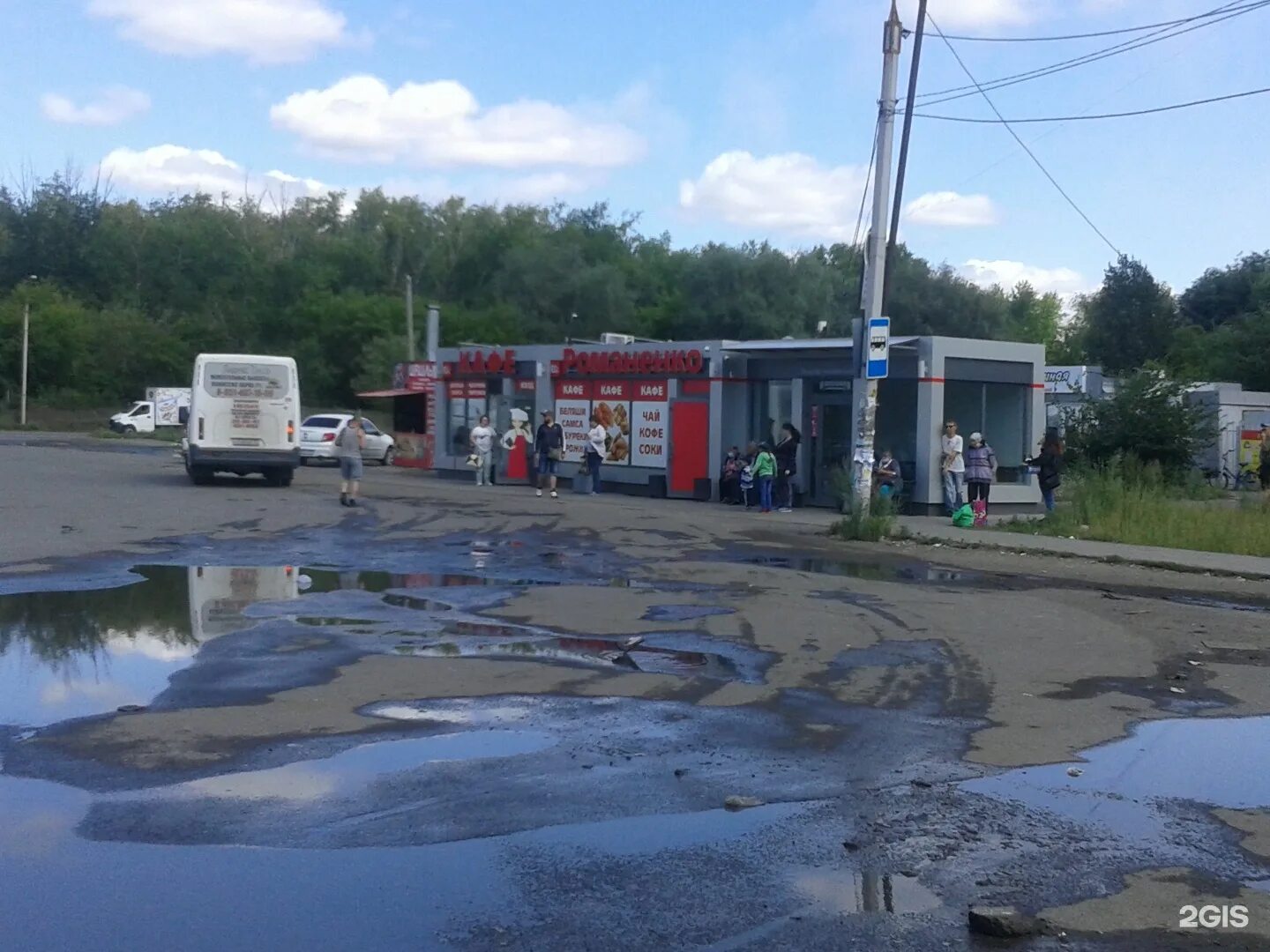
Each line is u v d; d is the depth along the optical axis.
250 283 89.81
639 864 6.03
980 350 27.44
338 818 6.59
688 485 30.98
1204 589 17.03
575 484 32.84
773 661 10.94
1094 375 43.38
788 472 28.22
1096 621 13.62
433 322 46.06
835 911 5.52
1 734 8.09
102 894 5.57
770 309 72.81
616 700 9.34
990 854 6.26
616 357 32.56
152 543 18.75
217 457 29.89
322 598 13.88
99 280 90.44
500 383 36.69
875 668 10.74
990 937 5.28
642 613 13.27
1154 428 35.47
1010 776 7.64
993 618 13.58
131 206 95.12
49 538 18.89
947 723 8.89
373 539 20.08
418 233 92.56
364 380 76.12
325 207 99.56
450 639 11.60
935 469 26.84
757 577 16.44
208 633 11.66
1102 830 6.66
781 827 6.59
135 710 8.72
